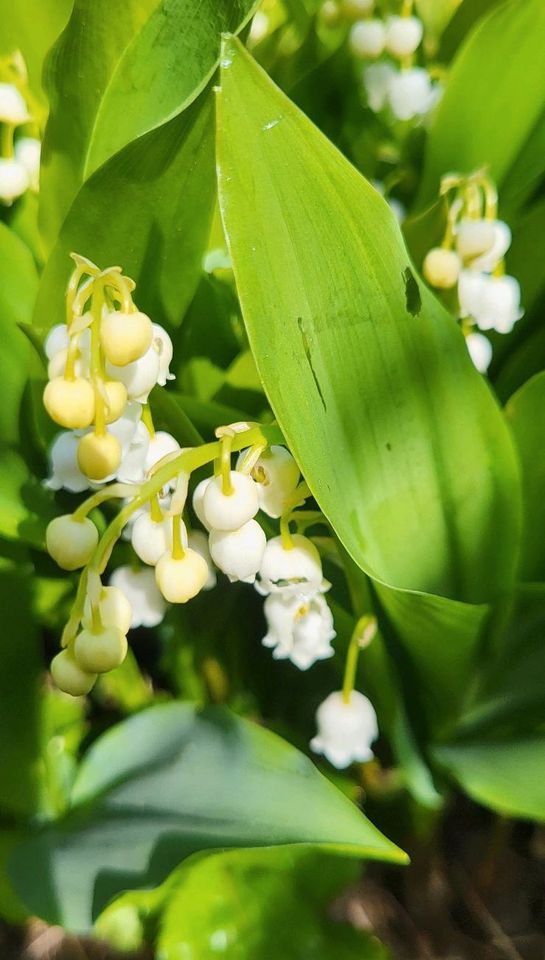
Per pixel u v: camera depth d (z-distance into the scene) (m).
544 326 0.29
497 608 0.27
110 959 0.31
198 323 0.28
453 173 0.29
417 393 0.25
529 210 0.30
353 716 0.27
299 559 0.25
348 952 0.28
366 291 0.24
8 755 0.28
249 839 0.25
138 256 0.26
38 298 0.26
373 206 0.23
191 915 0.28
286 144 0.22
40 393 0.27
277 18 0.32
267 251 0.23
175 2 0.25
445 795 0.29
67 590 0.29
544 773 0.26
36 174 0.29
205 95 0.24
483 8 0.31
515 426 0.26
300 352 0.23
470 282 0.28
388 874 0.33
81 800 0.27
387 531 0.25
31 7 0.28
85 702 0.31
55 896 0.25
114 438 0.23
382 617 0.27
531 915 0.33
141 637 0.32
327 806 0.25
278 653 0.26
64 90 0.26
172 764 0.27
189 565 0.23
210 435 0.27
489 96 0.28
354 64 0.31
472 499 0.26
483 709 0.28
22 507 0.27
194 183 0.25
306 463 0.23
